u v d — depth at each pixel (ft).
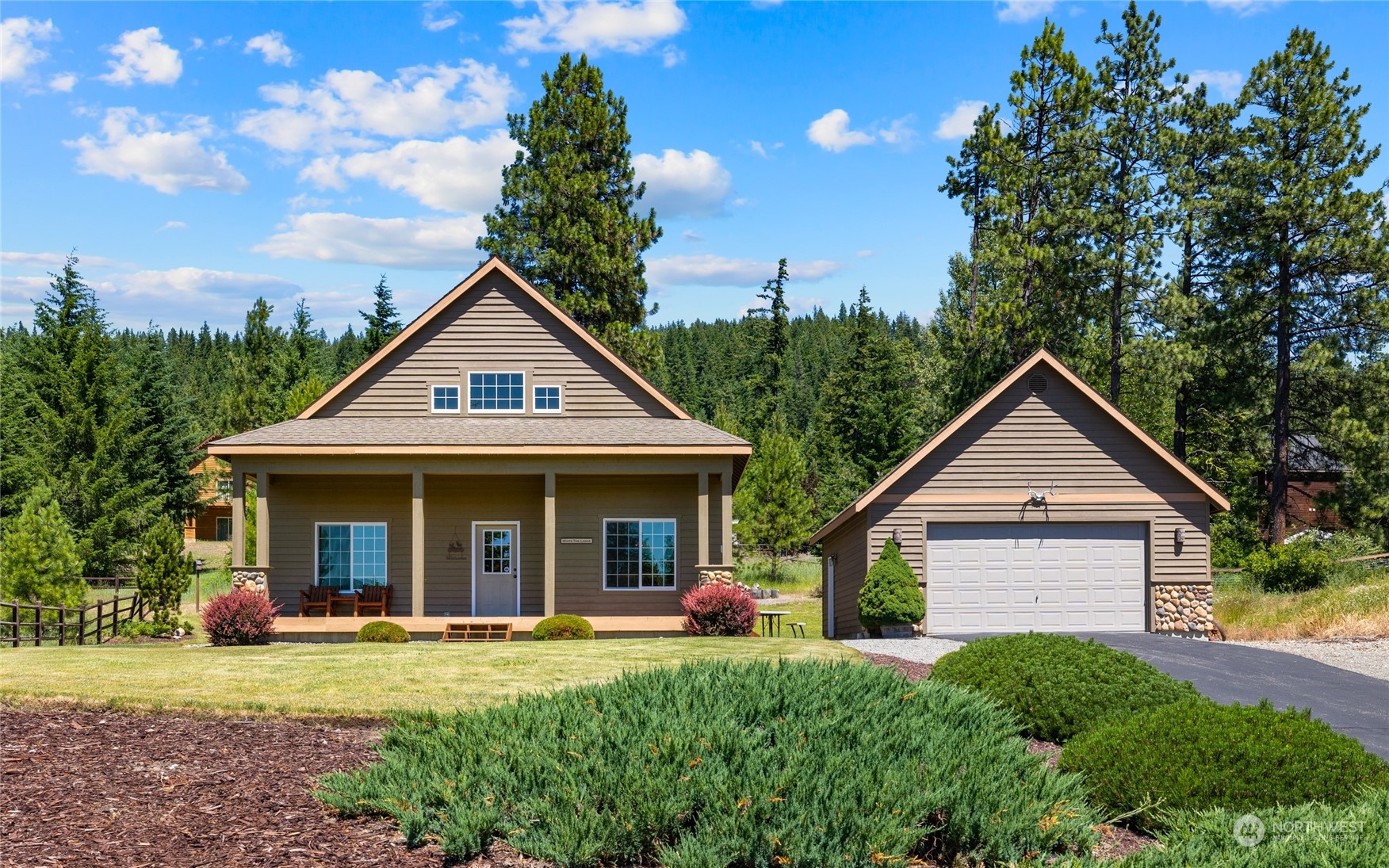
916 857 23.73
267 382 209.36
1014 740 29.09
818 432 201.46
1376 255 99.50
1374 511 100.22
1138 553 70.90
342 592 72.38
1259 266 106.73
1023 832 24.32
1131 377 117.60
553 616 67.67
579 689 31.30
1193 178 110.42
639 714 27.86
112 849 22.16
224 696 37.93
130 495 139.85
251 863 21.80
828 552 92.02
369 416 74.43
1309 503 133.18
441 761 26.05
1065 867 22.34
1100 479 70.95
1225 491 123.75
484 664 46.75
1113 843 26.37
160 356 165.58
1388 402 103.30
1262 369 111.34
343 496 73.51
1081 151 113.50
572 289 121.60
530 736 27.55
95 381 144.15
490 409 75.05
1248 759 26.63
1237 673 52.65
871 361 195.83
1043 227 115.14
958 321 119.34
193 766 28.40
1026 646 37.78
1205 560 70.44
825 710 28.27
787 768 24.27
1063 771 29.71
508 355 75.46
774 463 135.33
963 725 29.63
